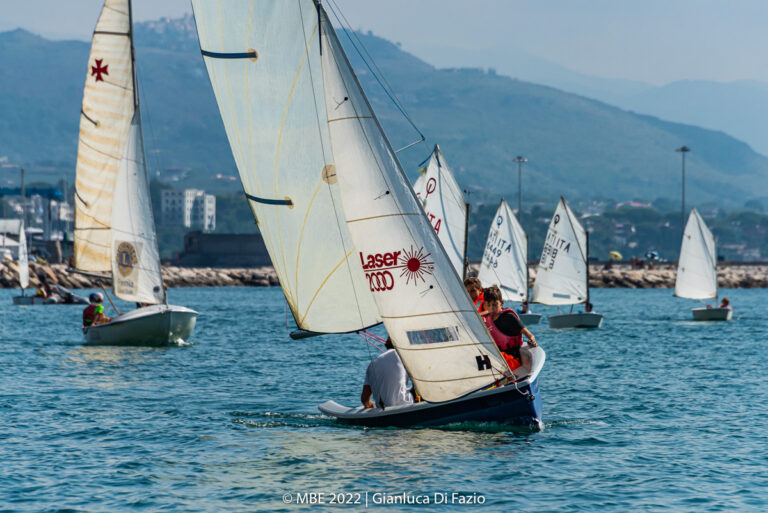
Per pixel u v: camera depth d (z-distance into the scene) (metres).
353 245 74.44
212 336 169.75
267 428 72.12
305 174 75.25
